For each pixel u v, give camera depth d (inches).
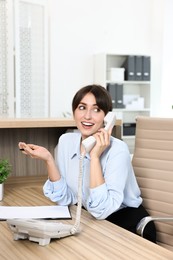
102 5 203.9
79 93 52.1
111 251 36.8
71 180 56.0
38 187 67.2
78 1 196.5
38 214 48.9
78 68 199.5
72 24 196.1
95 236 41.3
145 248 37.7
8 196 60.2
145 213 59.2
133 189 58.5
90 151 49.4
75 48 198.1
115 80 199.6
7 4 170.2
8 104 173.6
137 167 65.6
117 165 51.6
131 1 212.5
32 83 180.2
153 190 63.6
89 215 49.9
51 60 191.3
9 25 171.3
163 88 221.3
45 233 37.9
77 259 34.8
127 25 212.8
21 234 39.5
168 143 62.8
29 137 73.7
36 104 182.2
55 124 65.7
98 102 51.1
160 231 62.4
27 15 177.0
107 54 197.0
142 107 213.8
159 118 64.3
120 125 70.1
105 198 47.6
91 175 48.6
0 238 40.2
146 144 65.1
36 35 180.7
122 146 53.7
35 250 37.0
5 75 172.9
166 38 217.8
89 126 51.9
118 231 43.1
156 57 220.8
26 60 177.8
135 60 202.4
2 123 61.3
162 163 63.1
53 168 55.1
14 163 72.5
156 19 218.8
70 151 57.4
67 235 41.0
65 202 54.7
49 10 188.1
